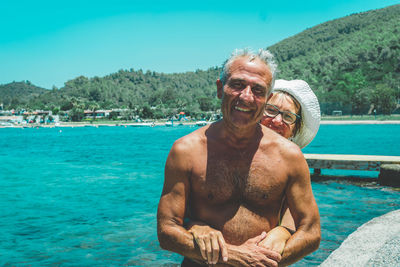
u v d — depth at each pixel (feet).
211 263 4.83
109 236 20.94
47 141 173.99
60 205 30.66
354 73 628.69
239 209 5.28
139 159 74.08
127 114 624.59
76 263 16.83
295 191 5.28
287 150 5.27
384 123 361.30
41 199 33.71
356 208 26.21
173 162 5.31
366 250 9.75
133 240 19.99
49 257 17.83
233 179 5.24
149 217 25.30
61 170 57.93
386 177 37.60
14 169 61.31
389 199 30.04
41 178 48.65
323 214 24.16
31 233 22.30
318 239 5.24
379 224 12.11
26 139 202.49
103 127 482.28
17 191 38.37
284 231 5.29
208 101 653.71
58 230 22.74
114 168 58.59
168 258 16.98
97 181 44.24
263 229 5.31
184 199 5.27
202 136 5.36
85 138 199.82
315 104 8.79
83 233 21.84
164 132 271.69
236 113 4.97
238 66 5.05
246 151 5.27
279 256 4.87
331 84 636.07
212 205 5.32
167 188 5.32
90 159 77.15
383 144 109.29
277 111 8.73
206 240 4.87
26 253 18.51
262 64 5.06
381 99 477.77
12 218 26.27
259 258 4.85
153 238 20.26
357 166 41.37
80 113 649.61
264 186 5.23
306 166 5.35
